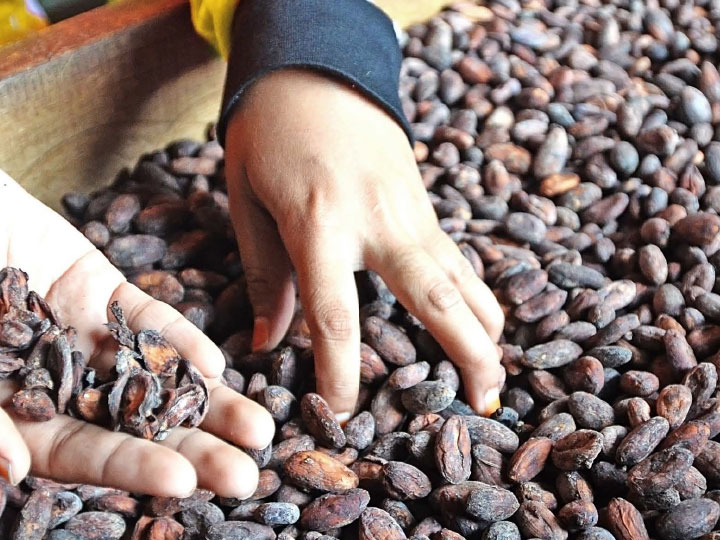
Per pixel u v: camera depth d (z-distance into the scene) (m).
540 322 0.39
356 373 0.34
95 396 0.28
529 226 0.43
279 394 0.35
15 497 0.30
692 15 0.59
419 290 0.35
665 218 0.44
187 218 0.44
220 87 0.49
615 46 0.56
